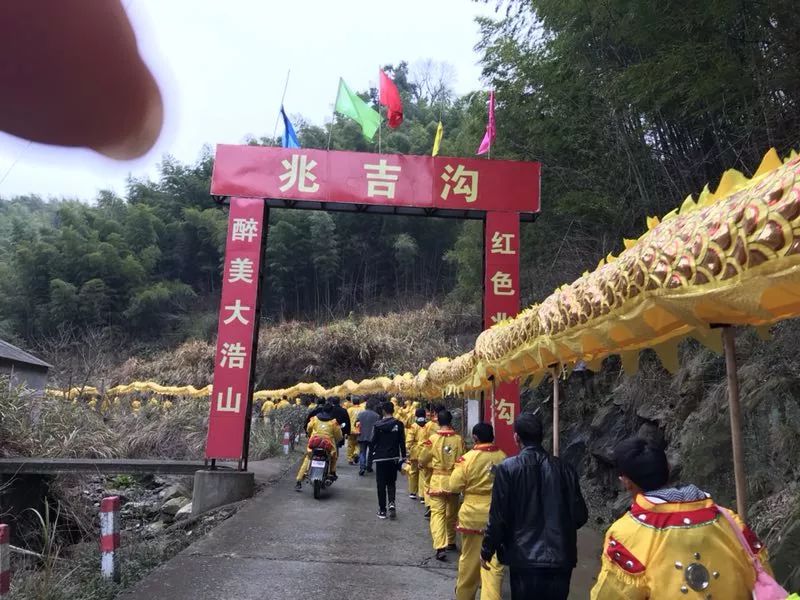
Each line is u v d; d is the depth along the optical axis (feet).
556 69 28.94
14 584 15.39
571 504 9.37
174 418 42.78
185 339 115.14
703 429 17.58
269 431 48.11
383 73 28.71
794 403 14.66
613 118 25.50
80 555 20.68
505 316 26.68
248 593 14.24
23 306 113.09
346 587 14.93
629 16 20.80
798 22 16.19
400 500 27.45
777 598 5.21
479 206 27.30
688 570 5.32
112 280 120.47
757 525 13.73
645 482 6.13
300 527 20.92
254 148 26.86
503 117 34.96
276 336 92.22
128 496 32.30
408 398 55.16
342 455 49.73
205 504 24.73
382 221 127.95
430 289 119.85
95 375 57.36
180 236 144.97
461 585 12.63
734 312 6.51
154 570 15.89
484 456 12.80
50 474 27.32
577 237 31.07
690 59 17.88
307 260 127.24
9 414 29.58
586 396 31.32
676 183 24.36
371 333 86.17
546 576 8.98
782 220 5.41
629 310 8.11
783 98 18.11
